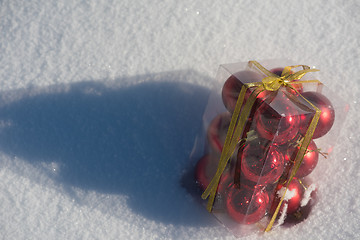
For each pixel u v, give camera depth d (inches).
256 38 43.3
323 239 39.0
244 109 36.8
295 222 39.1
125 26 43.2
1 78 42.1
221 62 42.6
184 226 39.2
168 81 42.1
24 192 39.8
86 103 41.7
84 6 43.6
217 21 43.5
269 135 36.1
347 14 44.2
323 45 43.3
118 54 42.6
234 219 37.7
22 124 41.2
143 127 41.3
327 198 39.9
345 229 39.2
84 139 41.0
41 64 42.4
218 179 38.0
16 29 43.1
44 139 40.9
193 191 39.9
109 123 41.4
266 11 43.9
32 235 38.8
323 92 39.2
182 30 43.2
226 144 37.6
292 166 37.4
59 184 40.0
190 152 40.8
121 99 41.8
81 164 40.5
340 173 40.4
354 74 42.6
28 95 41.8
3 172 40.2
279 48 43.1
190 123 41.4
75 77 42.2
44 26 43.2
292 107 36.3
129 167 40.4
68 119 41.4
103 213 39.4
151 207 39.6
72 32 43.1
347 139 41.0
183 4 43.7
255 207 37.1
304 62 42.8
